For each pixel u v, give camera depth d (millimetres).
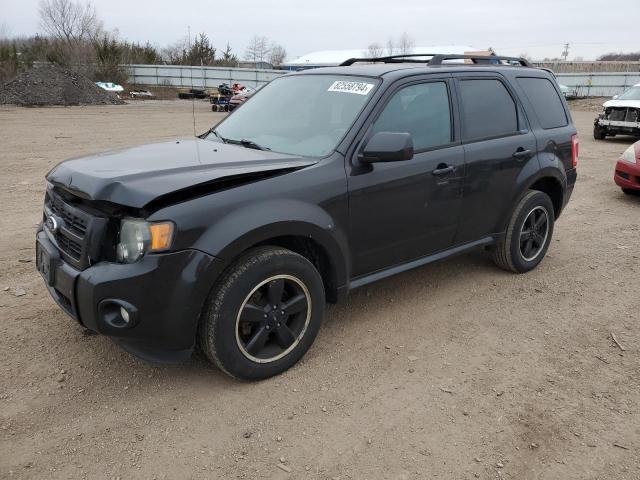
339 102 3861
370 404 3148
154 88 45031
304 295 3365
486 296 4672
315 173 3348
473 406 3158
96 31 48875
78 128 16750
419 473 2633
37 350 3576
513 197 4750
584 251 5957
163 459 2678
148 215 2805
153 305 2824
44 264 3273
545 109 5180
